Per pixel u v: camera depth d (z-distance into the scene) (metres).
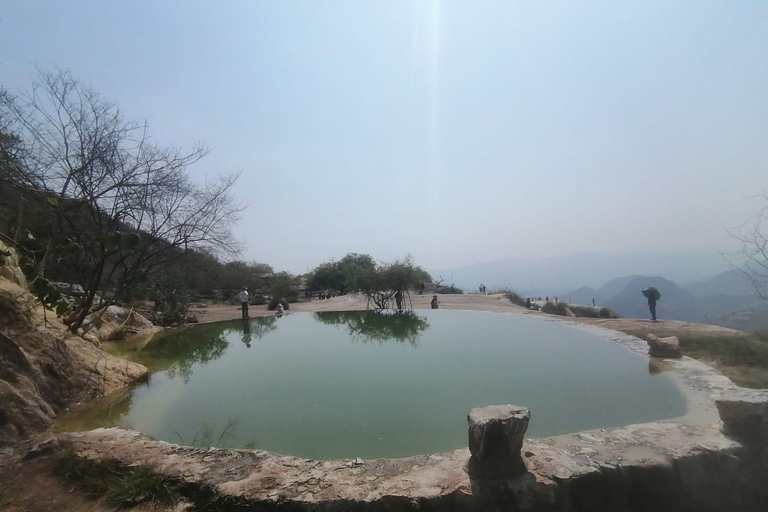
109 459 3.74
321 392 6.94
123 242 6.57
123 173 10.17
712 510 3.54
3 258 6.24
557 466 3.42
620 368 7.77
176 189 11.48
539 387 6.80
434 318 17.25
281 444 4.90
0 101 8.34
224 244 12.83
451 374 7.83
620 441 3.92
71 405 6.00
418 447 4.75
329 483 3.29
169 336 13.79
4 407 4.63
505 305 24.17
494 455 3.29
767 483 3.72
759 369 6.98
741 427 3.97
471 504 3.09
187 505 3.25
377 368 8.57
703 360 7.88
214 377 8.24
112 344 11.79
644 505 3.43
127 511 3.18
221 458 3.76
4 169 6.84
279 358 10.02
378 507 3.06
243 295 18.91
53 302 5.85
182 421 5.71
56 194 7.87
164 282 17.56
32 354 5.96
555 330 12.62
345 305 26.55
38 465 3.84
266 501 3.11
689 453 3.68
